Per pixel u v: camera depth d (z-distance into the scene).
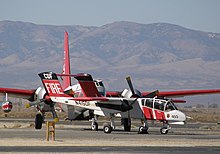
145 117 123.75
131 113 124.94
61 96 130.75
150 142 99.31
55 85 131.50
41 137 107.19
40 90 133.62
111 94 136.75
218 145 95.62
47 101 132.12
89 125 157.38
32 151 83.50
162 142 99.62
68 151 83.81
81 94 129.75
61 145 92.44
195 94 144.50
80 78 126.50
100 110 126.00
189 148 89.62
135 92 130.88
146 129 123.31
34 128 137.50
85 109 130.75
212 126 164.00
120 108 123.50
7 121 182.25
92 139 104.50
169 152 83.62
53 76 131.25
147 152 83.31
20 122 173.00
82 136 111.56
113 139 105.06
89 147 89.69
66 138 106.12
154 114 122.69
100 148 88.31
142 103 124.06
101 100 122.31
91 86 127.00
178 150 86.38
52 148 87.75
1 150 84.62
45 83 132.12
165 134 122.06
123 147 90.12
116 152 82.94
